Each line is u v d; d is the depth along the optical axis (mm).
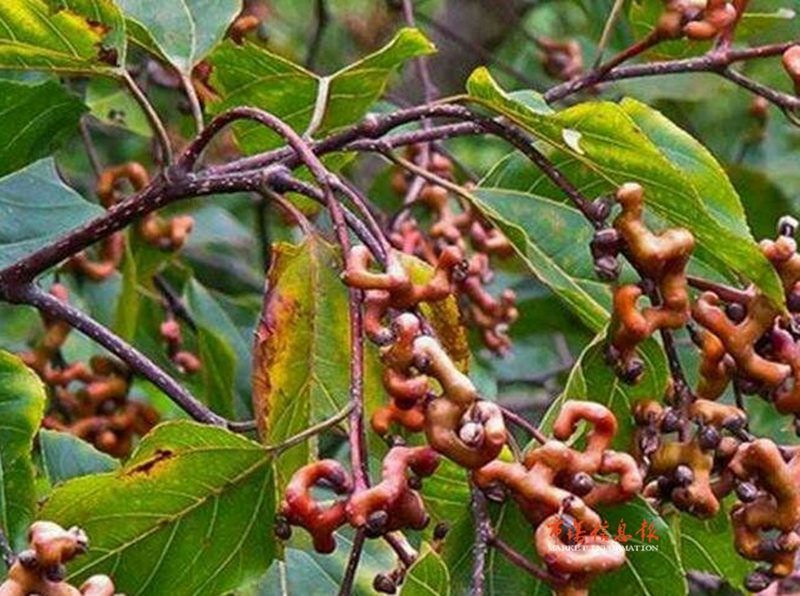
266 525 1059
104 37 1156
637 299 1060
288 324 1090
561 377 1791
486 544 1024
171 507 1046
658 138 1105
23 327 1717
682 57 1315
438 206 1477
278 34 2127
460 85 1961
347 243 1032
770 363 1066
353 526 987
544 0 1962
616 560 994
